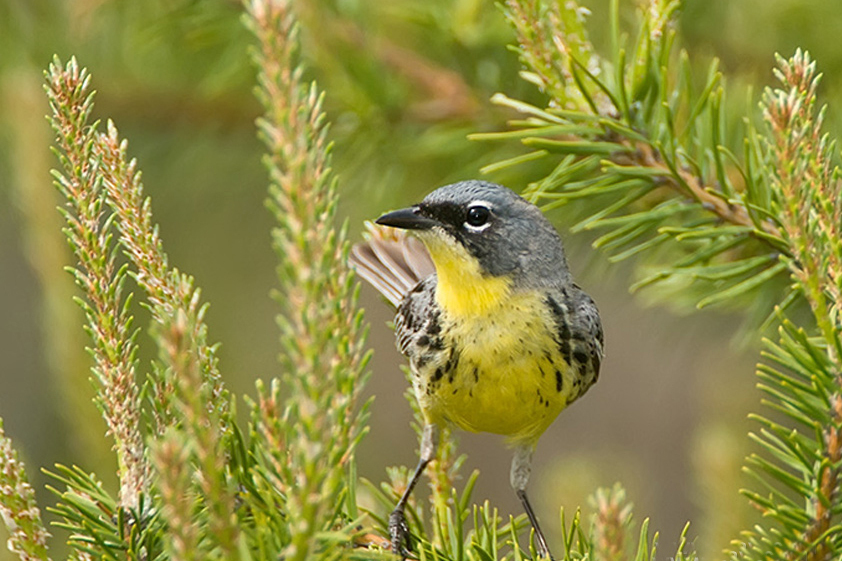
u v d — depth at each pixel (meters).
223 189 14.09
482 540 7.62
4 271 20.50
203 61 12.88
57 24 12.70
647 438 22.62
